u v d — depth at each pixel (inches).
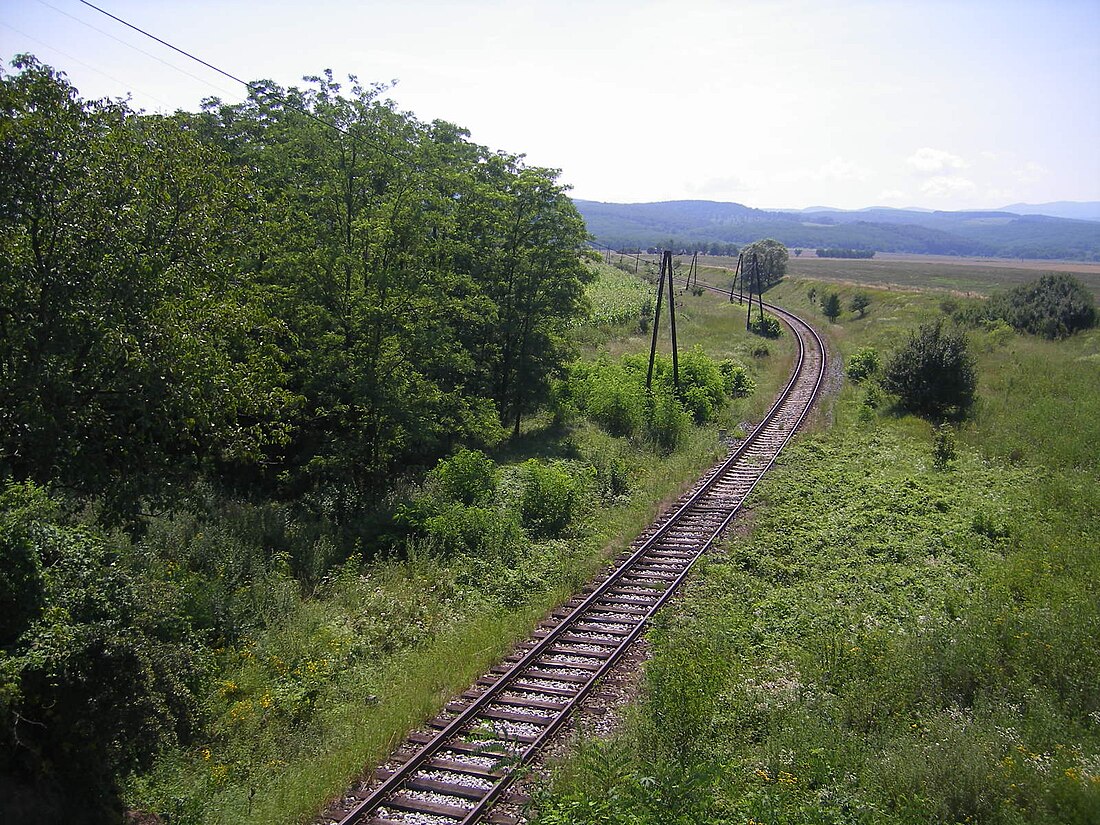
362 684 462.3
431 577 620.4
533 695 437.1
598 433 1129.4
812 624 515.5
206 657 444.8
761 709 398.9
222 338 503.8
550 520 753.0
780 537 702.5
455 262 1063.0
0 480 400.8
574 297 1139.9
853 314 2908.5
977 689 413.1
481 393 1091.9
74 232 420.2
